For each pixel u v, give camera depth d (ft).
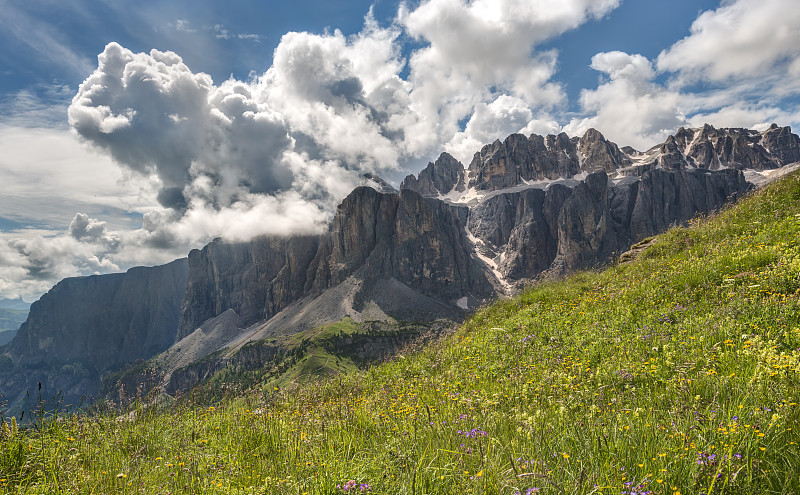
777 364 23.62
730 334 31.63
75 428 27.37
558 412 24.16
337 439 25.09
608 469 15.90
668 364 29.53
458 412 28.17
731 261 45.88
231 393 37.91
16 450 22.43
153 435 29.12
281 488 18.44
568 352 39.60
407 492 16.38
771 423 16.30
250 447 26.09
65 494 19.69
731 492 13.76
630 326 41.75
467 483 16.39
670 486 14.17
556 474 15.85
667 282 48.96
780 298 35.01
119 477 21.61
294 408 36.35
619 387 28.37
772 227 51.60
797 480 13.92
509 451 18.75
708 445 15.70
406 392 39.19
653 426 18.86
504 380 35.68
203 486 20.51
